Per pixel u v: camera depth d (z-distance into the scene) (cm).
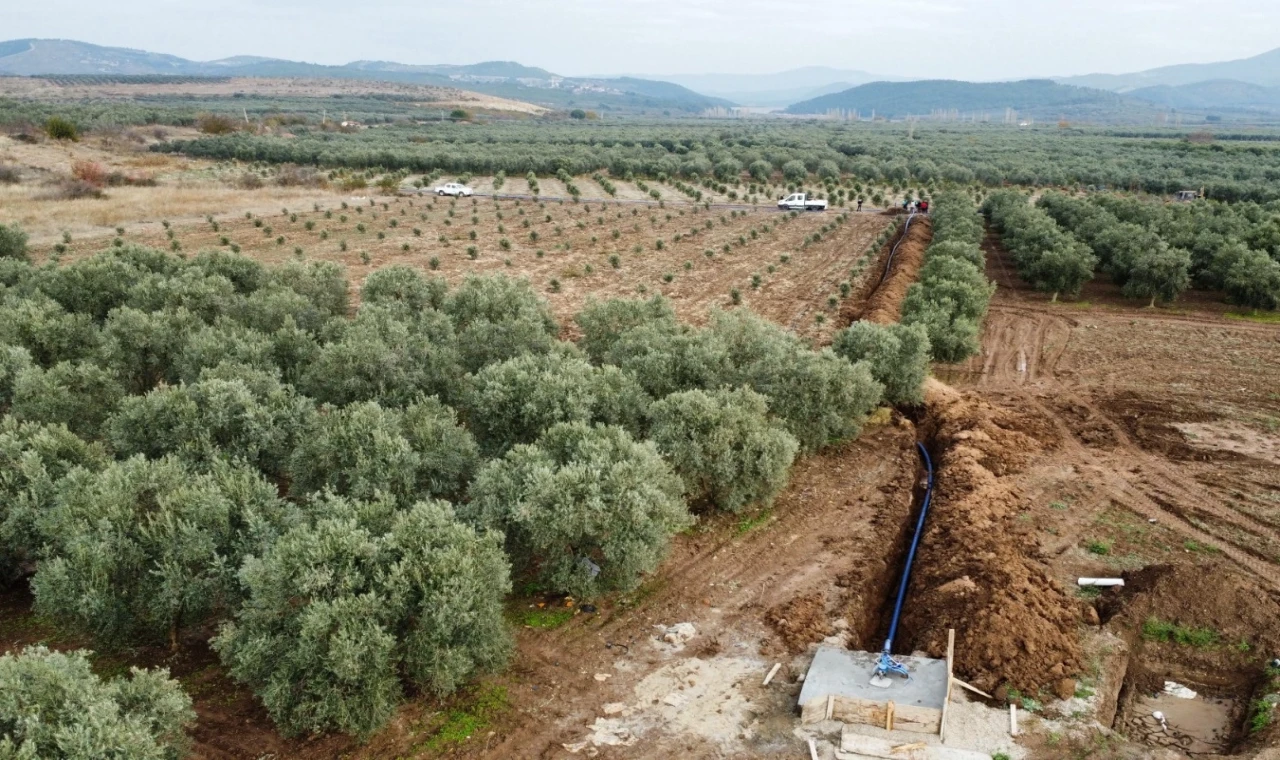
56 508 1351
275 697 1086
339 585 1136
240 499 1369
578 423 1641
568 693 1274
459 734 1177
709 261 4866
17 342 2308
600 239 5525
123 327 2336
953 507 1836
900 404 2564
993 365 3117
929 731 1141
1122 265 4159
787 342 2356
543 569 1466
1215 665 1335
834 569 1625
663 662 1349
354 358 2125
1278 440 2320
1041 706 1205
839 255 5097
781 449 1802
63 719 930
